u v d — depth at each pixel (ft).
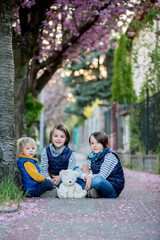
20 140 16.35
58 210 12.84
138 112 42.39
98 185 15.65
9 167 15.52
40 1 28.14
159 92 33.04
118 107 57.06
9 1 16.49
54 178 16.83
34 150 16.26
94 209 13.12
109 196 16.10
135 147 44.04
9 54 16.46
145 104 38.73
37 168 16.42
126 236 9.57
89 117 101.50
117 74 60.03
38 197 15.88
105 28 35.76
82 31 35.47
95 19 34.40
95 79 96.37
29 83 37.73
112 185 16.20
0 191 14.16
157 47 33.94
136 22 33.01
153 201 15.44
